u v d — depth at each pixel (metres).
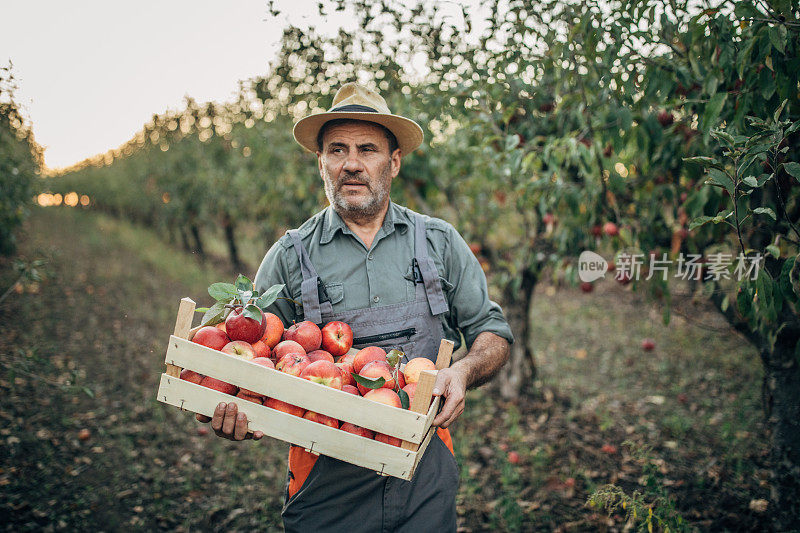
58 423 4.37
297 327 1.68
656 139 2.55
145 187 17.64
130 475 3.68
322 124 1.91
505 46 2.71
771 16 1.77
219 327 1.58
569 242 3.59
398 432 1.34
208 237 20.11
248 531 3.11
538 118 3.54
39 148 5.20
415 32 3.01
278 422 1.40
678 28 2.25
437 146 4.69
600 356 6.64
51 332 7.11
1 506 3.14
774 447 2.66
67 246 16.83
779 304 1.82
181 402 1.43
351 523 1.65
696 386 5.37
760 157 1.64
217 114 7.50
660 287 2.93
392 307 1.77
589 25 2.22
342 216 1.83
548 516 3.07
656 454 3.79
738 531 2.73
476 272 1.94
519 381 4.96
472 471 3.65
